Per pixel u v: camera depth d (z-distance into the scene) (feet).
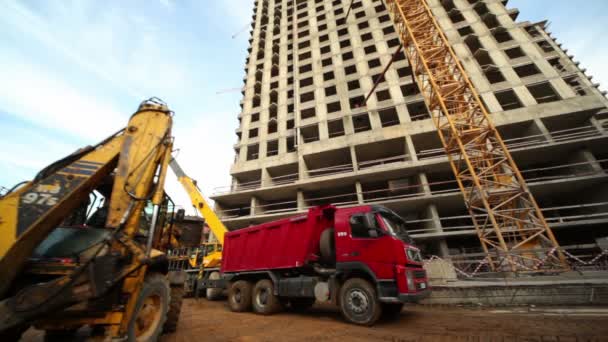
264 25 146.82
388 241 19.48
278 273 25.76
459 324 18.85
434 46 64.08
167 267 15.76
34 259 10.53
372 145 81.66
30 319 8.50
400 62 92.89
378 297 18.60
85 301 9.36
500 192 49.21
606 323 17.03
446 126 59.21
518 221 47.47
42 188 10.12
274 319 22.50
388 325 19.21
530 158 69.41
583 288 26.20
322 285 21.76
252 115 110.83
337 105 95.96
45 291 8.68
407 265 19.86
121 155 12.41
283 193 87.51
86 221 15.46
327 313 25.39
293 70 112.06
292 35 131.54
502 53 85.10
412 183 74.33
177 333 17.62
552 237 42.04
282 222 26.48
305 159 89.71
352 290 20.07
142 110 14.15
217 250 45.21
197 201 39.70
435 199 66.03
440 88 60.23
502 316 21.59
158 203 12.60
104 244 10.37
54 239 11.91
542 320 19.08
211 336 16.78
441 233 62.28
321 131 89.40
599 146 64.28
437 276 32.30
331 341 15.38
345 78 98.73
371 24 109.70
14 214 9.20
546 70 78.28
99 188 15.66
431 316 22.57
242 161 97.25
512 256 34.86
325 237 23.41
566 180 59.52
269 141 98.32
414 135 77.05
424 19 66.49
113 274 9.98
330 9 126.00
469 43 92.53
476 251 69.21
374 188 86.74
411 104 84.94
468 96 57.16
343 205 73.05
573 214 70.03
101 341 10.48
